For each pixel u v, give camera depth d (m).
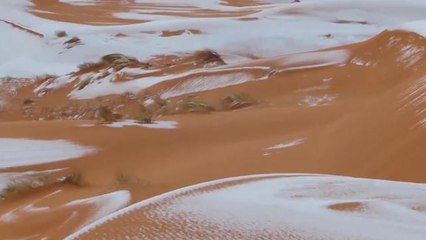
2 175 14.62
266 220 5.35
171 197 6.37
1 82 39.06
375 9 47.94
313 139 15.68
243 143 16.38
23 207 11.08
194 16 53.75
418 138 12.87
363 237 4.96
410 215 5.86
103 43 43.72
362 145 13.95
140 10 59.47
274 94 27.38
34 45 45.38
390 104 15.51
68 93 34.75
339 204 6.22
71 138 17.05
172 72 35.38
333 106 20.48
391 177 12.31
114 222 5.29
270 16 46.88
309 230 5.07
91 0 64.12
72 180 13.35
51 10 57.34
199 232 4.91
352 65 28.50
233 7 62.91
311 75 28.45
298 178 7.76
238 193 6.64
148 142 16.81
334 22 46.09
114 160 15.76
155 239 4.76
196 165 14.71
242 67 31.03
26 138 17.22
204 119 19.39
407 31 27.75
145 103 29.09
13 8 55.97
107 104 30.41
